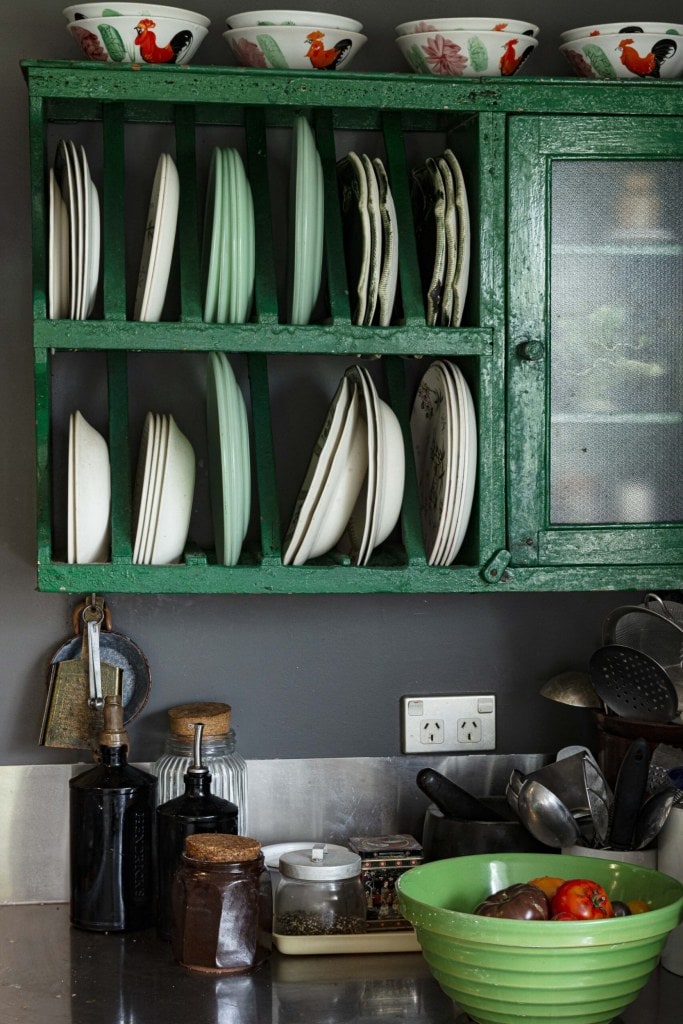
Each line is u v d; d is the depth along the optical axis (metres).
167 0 1.92
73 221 1.63
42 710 1.93
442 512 1.74
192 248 1.74
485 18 1.82
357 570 1.74
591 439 1.81
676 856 1.69
